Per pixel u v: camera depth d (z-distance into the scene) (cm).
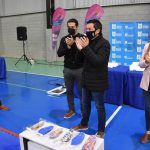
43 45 914
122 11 713
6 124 328
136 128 306
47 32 830
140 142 270
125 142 271
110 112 362
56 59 861
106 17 746
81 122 299
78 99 427
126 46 600
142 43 580
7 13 1003
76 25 284
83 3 776
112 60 625
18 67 782
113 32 611
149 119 264
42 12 879
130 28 587
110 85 391
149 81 243
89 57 230
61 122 331
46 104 408
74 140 204
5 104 412
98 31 238
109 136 285
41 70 720
